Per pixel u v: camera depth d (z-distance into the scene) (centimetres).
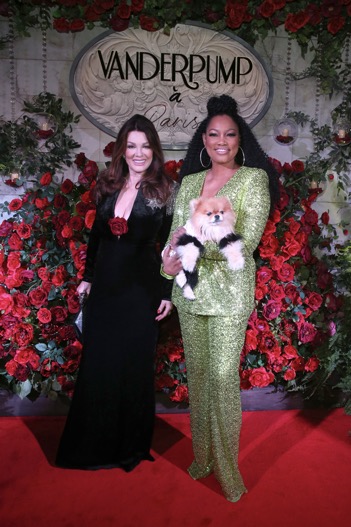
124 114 342
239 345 234
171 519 225
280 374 338
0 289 316
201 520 224
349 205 367
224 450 238
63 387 318
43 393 322
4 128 338
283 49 349
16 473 258
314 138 360
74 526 219
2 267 323
